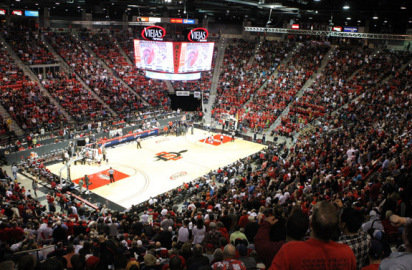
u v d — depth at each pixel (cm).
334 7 3681
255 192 2055
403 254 288
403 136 2411
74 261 707
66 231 1392
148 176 3366
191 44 3972
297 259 273
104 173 3394
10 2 4659
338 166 2230
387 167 1725
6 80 4225
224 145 4325
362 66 4931
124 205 2789
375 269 355
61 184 2945
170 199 2667
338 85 4738
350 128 3284
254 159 3725
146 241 1291
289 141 4288
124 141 4325
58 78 4775
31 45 4975
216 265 443
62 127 4125
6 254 992
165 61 3984
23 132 3847
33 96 4212
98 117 4522
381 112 3634
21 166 3303
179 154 3972
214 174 3195
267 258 382
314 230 287
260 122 4750
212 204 2077
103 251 796
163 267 737
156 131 4681
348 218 374
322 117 4266
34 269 438
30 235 1384
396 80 4362
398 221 395
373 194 1398
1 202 1988
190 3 4412
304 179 2161
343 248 283
